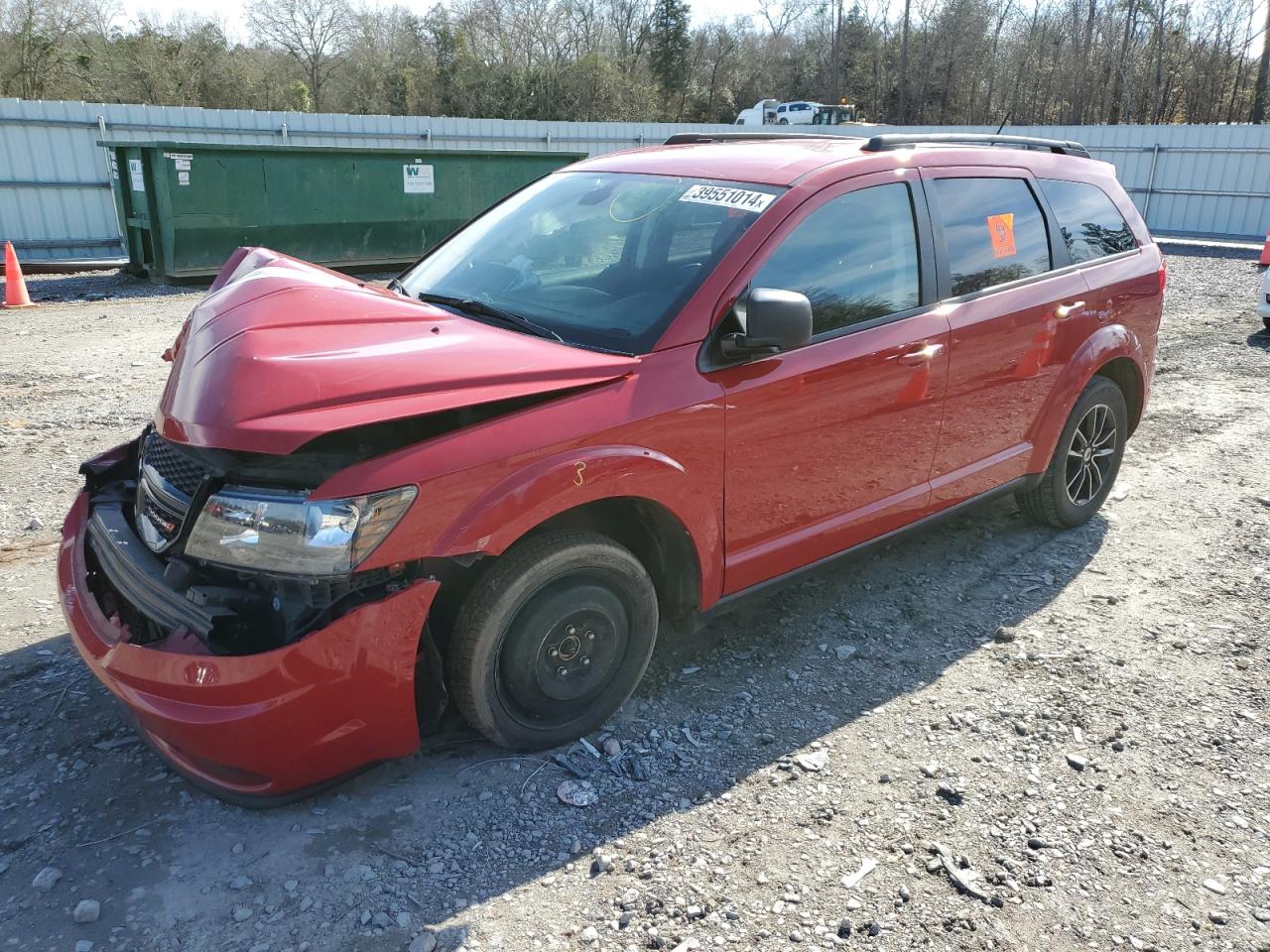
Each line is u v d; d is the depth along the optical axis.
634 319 3.11
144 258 13.84
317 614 2.47
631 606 3.09
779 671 3.59
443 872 2.55
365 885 2.50
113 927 2.34
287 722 2.40
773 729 3.23
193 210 13.04
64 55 36.81
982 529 5.00
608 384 2.86
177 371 2.76
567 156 16.55
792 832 2.73
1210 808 2.89
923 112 62.66
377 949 2.30
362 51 52.03
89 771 2.92
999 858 2.66
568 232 3.61
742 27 65.94
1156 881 2.59
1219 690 3.52
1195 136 22.91
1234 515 5.21
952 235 3.89
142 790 2.84
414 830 2.70
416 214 15.16
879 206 3.62
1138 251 4.89
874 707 3.37
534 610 2.83
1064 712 3.36
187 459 2.69
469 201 15.64
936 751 3.13
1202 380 8.32
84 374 8.01
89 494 3.30
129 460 3.36
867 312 3.52
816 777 2.98
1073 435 4.65
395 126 20.83
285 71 51.81
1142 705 3.41
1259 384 8.16
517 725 2.94
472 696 2.78
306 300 2.85
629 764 3.01
